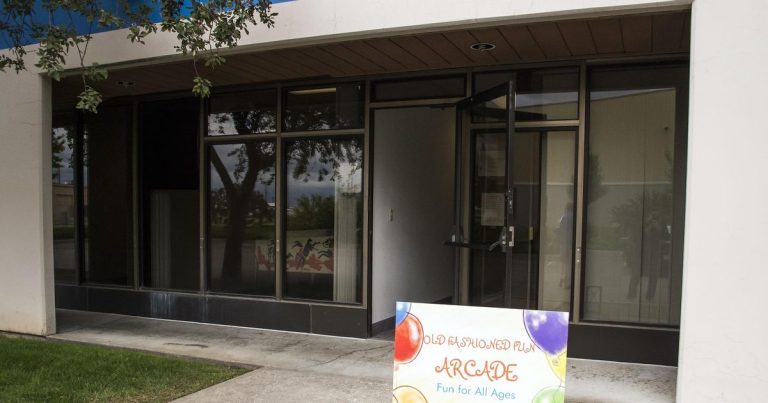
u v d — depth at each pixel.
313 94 6.83
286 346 6.25
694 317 4.11
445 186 8.63
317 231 6.86
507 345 3.18
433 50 5.49
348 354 5.93
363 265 6.59
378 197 6.76
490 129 5.78
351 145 6.68
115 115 8.03
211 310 7.32
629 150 5.59
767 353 3.96
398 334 3.33
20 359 5.68
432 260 8.16
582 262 5.66
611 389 4.78
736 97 4.02
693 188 4.11
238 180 7.28
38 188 6.66
